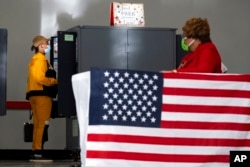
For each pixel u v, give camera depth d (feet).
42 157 30.40
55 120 36.83
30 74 30.45
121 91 16.34
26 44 36.73
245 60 38.40
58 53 28.37
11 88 36.50
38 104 30.17
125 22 28.58
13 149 36.42
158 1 37.81
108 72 16.31
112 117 16.22
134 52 28.50
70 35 28.50
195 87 16.75
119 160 16.15
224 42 38.22
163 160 16.42
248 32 38.37
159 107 16.52
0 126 36.37
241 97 16.99
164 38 28.71
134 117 16.35
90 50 28.27
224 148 16.80
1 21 36.50
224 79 16.94
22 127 36.55
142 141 16.34
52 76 30.07
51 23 37.06
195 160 16.61
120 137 16.20
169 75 16.66
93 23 37.35
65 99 28.40
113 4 28.68
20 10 36.73
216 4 38.22
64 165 26.86
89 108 16.14
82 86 16.43
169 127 16.53
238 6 38.40
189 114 16.66
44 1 37.04
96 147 16.07
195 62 17.88
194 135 16.66
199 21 18.11
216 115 16.83
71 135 29.48
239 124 16.92
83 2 37.37
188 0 38.04
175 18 37.91
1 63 27.89
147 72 16.55
